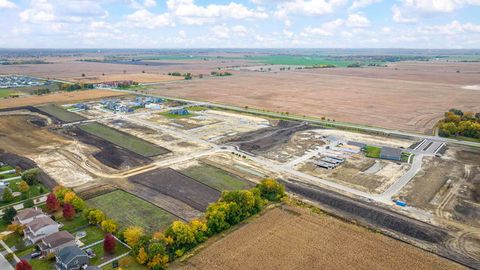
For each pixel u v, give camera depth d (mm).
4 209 75125
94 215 68562
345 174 97438
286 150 118875
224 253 59875
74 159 107312
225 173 97375
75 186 87625
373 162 107500
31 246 62219
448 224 70750
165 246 59500
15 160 105250
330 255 59750
